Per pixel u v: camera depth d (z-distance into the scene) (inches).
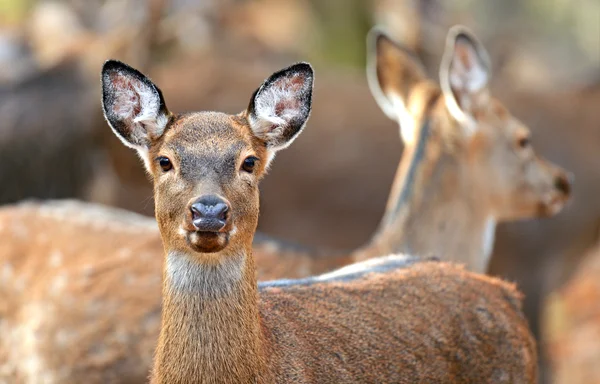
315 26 1063.6
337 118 690.2
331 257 431.5
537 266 617.0
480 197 461.4
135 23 657.6
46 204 463.2
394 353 315.3
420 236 452.4
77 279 418.6
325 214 682.8
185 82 732.0
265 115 302.5
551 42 1166.3
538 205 469.7
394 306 326.3
